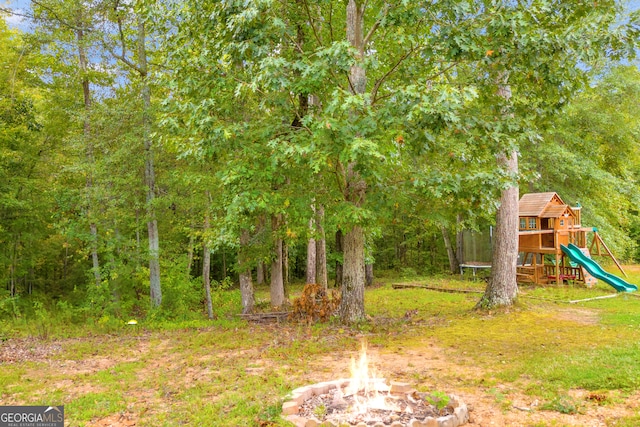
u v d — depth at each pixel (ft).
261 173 31.32
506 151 33.19
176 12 35.12
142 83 48.29
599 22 29.17
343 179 36.68
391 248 103.14
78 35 50.85
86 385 23.40
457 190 31.14
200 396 20.48
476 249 85.15
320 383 19.34
